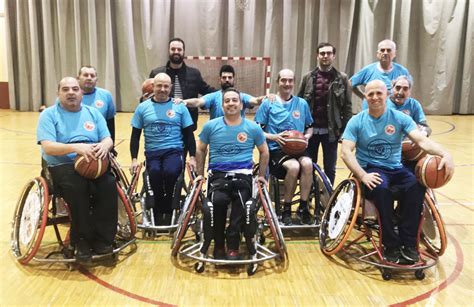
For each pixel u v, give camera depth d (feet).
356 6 35.35
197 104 13.69
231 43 35.19
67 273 9.55
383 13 35.63
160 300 8.47
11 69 35.88
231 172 10.56
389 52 13.52
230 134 10.76
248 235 9.77
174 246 10.18
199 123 31.81
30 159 20.31
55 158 10.01
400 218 10.00
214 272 9.76
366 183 9.87
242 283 9.27
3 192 15.15
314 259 10.55
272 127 12.84
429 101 36.99
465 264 10.31
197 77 15.39
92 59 34.83
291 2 34.78
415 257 9.62
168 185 11.91
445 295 8.87
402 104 12.41
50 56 35.09
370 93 10.27
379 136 10.48
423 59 36.37
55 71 35.76
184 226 10.16
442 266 10.19
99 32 34.94
